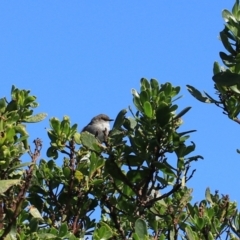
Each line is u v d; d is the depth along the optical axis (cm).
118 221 1195
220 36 1045
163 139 1145
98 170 1195
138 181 1145
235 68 1034
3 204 957
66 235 991
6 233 905
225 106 1066
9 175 968
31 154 954
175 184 1116
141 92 1152
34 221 995
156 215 1133
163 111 1135
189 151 1129
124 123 1183
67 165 1231
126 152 1162
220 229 1086
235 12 1063
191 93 1080
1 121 954
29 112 1088
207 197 1177
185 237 1094
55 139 1245
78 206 1175
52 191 1195
